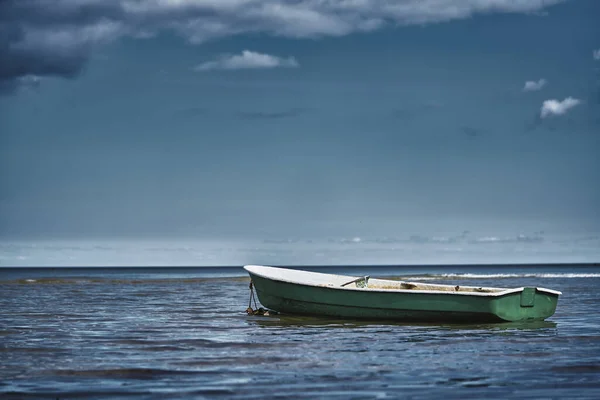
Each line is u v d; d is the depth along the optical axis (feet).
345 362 53.11
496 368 50.34
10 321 84.74
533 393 42.04
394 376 47.47
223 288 181.27
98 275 403.54
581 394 41.68
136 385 44.75
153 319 86.94
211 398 41.14
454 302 74.74
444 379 46.39
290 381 45.93
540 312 77.61
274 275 90.48
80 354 57.26
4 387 44.16
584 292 151.84
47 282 221.05
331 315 80.69
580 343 63.05
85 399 40.96
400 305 76.84
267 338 67.05
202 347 61.21
